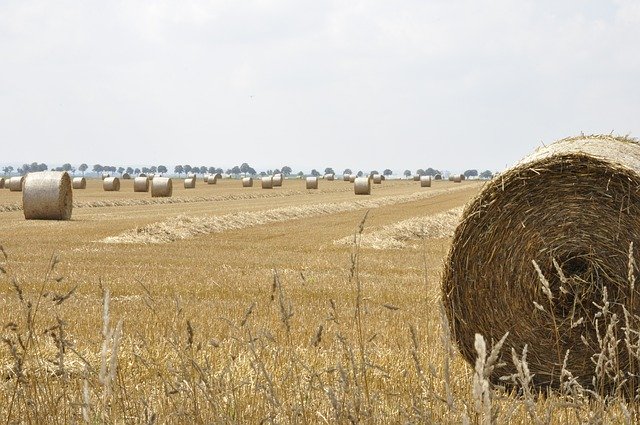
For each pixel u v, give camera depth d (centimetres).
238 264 2328
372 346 974
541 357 894
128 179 13662
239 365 820
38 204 3978
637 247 858
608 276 864
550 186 912
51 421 571
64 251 2569
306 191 9538
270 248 2875
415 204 6594
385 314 1373
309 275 2056
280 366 766
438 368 818
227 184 11688
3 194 7075
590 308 867
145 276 1981
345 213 5278
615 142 972
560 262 895
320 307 1489
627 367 828
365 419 496
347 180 13450
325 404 628
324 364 846
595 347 862
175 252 2650
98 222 3797
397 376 766
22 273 1970
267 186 9962
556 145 995
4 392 728
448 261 962
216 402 539
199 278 1964
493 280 929
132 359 883
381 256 2630
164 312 1380
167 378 788
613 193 877
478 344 284
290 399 630
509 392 912
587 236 884
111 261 2330
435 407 580
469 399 611
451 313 959
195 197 7356
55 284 1797
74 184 9019
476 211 948
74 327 1191
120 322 344
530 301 902
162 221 3728
